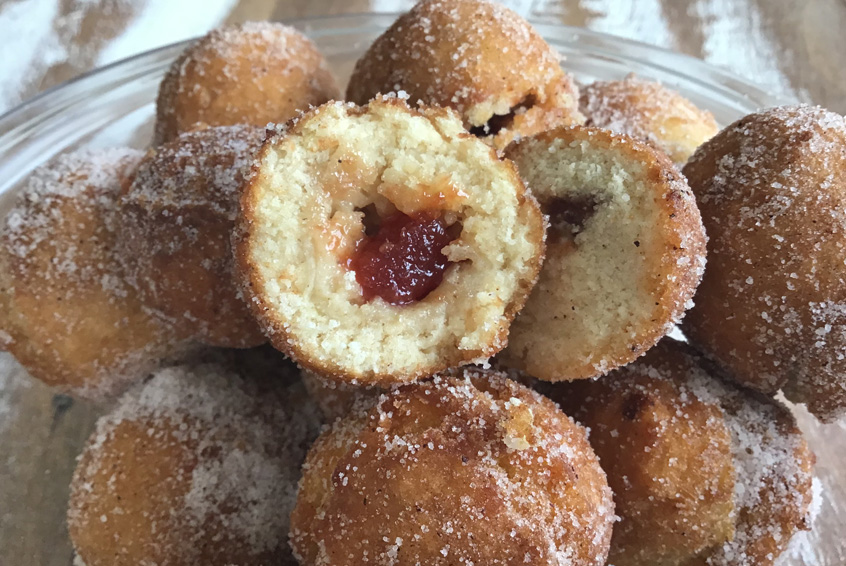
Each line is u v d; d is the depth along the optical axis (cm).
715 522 11
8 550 13
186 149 13
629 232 11
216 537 12
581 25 23
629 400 12
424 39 14
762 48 22
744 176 12
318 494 11
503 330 11
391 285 11
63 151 18
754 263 11
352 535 10
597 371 11
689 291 11
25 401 15
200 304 13
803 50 22
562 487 10
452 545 9
